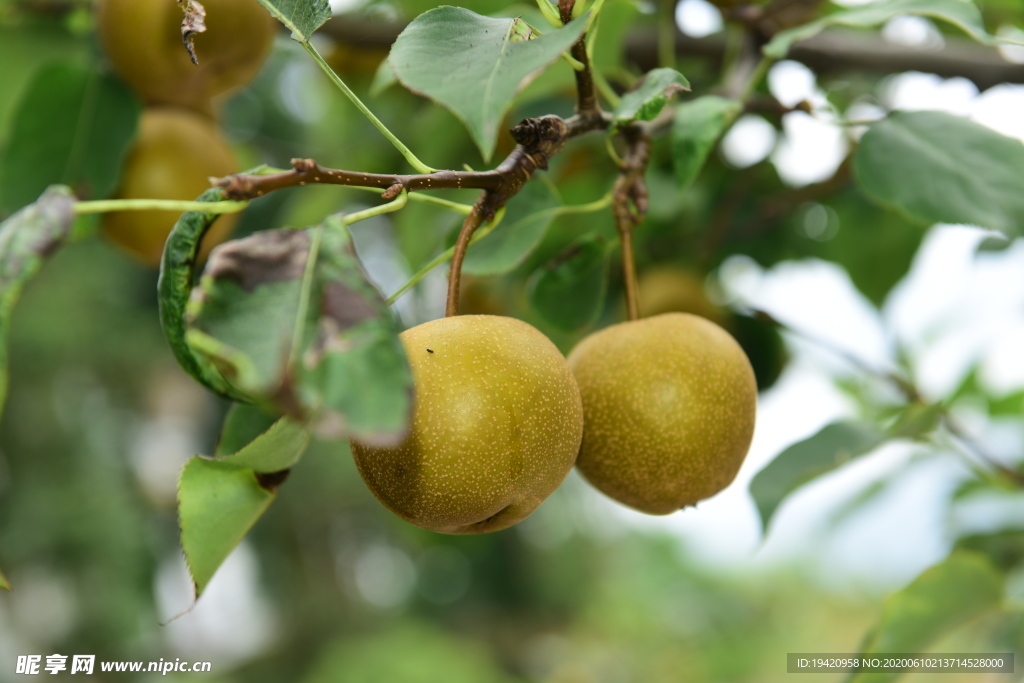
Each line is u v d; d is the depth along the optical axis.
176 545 3.02
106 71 0.73
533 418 0.55
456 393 0.54
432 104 0.80
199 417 3.16
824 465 0.67
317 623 3.24
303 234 0.50
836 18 0.64
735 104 0.63
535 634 3.51
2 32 0.78
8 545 2.36
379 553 3.63
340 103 0.92
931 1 0.62
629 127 0.62
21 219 0.50
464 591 3.54
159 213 0.74
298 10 0.54
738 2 0.74
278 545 3.27
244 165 1.04
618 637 3.47
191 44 0.55
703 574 3.83
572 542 3.84
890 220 0.83
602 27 0.71
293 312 0.48
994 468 0.79
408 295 0.94
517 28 0.52
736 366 0.61
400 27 0.78
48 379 2.58
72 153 0.73
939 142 0.63
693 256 0.84
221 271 0.49
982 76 0.77
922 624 0.68
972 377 0.86
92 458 2.62
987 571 0.67
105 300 2.60
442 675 2.71
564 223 0.82
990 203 0.61
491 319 0.56
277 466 0.55
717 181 0.86
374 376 0.48
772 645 3.21
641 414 0.60
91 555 2.42
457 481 0.54
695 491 0.61
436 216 0.83
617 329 0.62
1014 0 0.77
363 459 0.55
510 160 0.56
